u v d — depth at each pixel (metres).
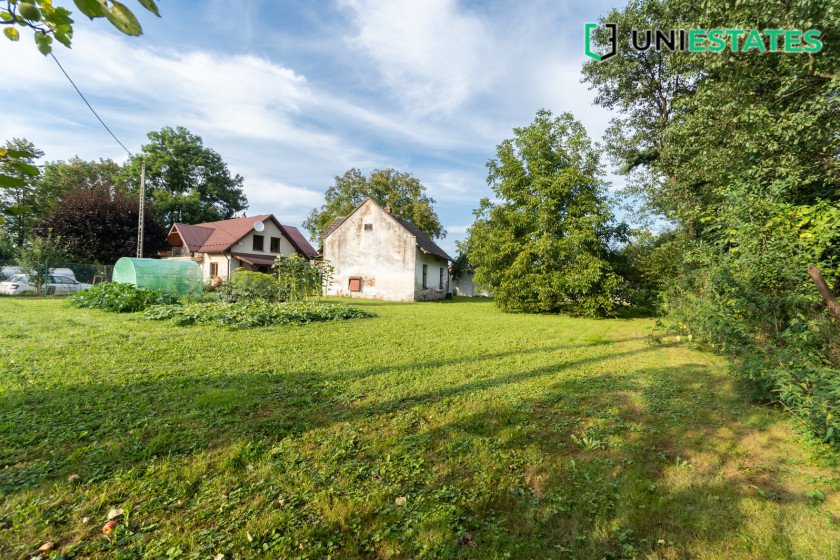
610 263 16.39
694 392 5.15
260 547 2.20
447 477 2.98
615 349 8.04
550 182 16.25
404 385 5.21
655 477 3.05
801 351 4.07
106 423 3.67
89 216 25.14
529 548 2.26
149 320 10.34
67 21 1.50
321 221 39.31
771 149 7.18
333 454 3.24
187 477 2.82
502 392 5.04
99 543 2.17
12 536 2.20
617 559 2.20
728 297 5.41
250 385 5.00
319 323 10.92
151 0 1.31
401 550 2.22
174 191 38.69
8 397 4.20
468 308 19.45
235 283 15.24
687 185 11.24
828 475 3.06
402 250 24.27
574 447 3.56
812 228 4.98
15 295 18.72
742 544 2.31
